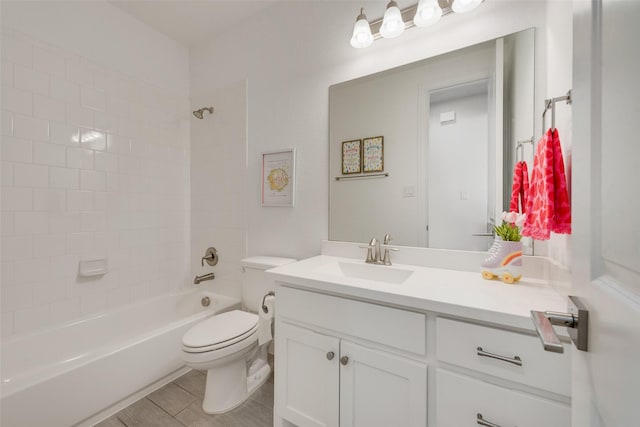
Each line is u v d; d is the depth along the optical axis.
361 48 1.52
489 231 1.23
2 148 1.45
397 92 1.45
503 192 1.20
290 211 1.84
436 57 1.34
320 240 1.71
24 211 1.52
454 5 1.18
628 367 0.28
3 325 1.45
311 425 1.11
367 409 0.98
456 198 1.30
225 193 2.17
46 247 1.60
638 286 0.27
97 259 1.81
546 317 0.46
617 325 0.31
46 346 1.55
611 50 0.34
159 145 2.19
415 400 0.88
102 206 1.86
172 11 1.95
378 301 0.97
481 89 1.25
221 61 2.17
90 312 1.78
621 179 0.31
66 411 1.22
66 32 1.68
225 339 1.36
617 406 0.31
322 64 1.69
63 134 1.67
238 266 2.10
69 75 1.70
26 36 1.52
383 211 1.50
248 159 2.04
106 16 1.87
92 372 1.31
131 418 1.36
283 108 1.85
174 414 1.39
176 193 2.31
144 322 1.99
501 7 1.20
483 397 0.78
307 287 1.13
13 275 1.48
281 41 1.85
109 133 1.89
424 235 1.38
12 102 1.48
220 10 1.94
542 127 1.10
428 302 0.85
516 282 1.03
